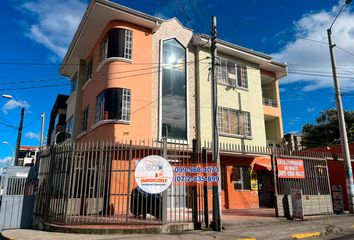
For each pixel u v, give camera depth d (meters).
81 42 18.00
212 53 11.33
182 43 17.94
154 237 8.32
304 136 30.38
